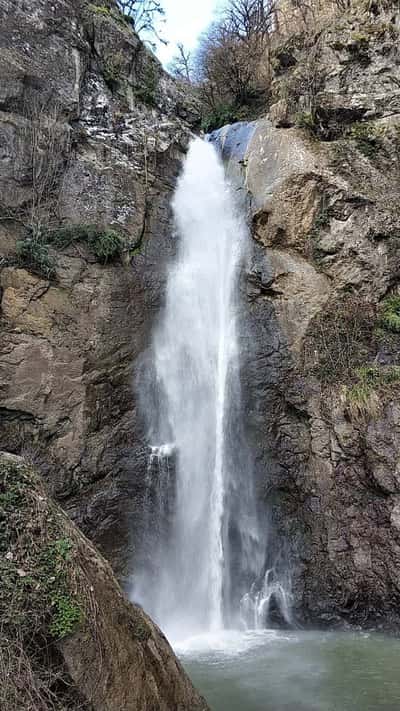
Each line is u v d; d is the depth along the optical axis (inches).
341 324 459.8
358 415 407.5
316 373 444.5
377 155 514.3
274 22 964.6
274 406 456.1
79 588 147.9
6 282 406.9
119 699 147.3
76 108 501.7
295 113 550.6
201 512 440.8
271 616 411.5
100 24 546.0
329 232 489.1
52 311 421.7
